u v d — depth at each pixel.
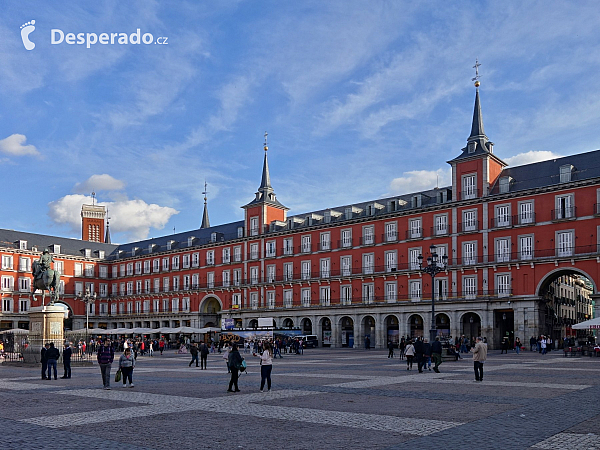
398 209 72.56
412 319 69.69
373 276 72.50
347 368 33.38
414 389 21.27
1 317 93.31
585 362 38.12
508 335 64.25
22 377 28.44
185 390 21.48
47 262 38.72
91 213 134.75
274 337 67.38
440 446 11.48
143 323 103.19
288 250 83.25
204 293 93.81
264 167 91.94
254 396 19.36
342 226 77.25
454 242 65.69
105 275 110.56
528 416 14.88
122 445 11.63
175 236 108.06
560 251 57.56
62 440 12.13
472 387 21.86
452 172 67.25
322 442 11.90
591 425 13.60
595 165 57.97
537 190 59.50
